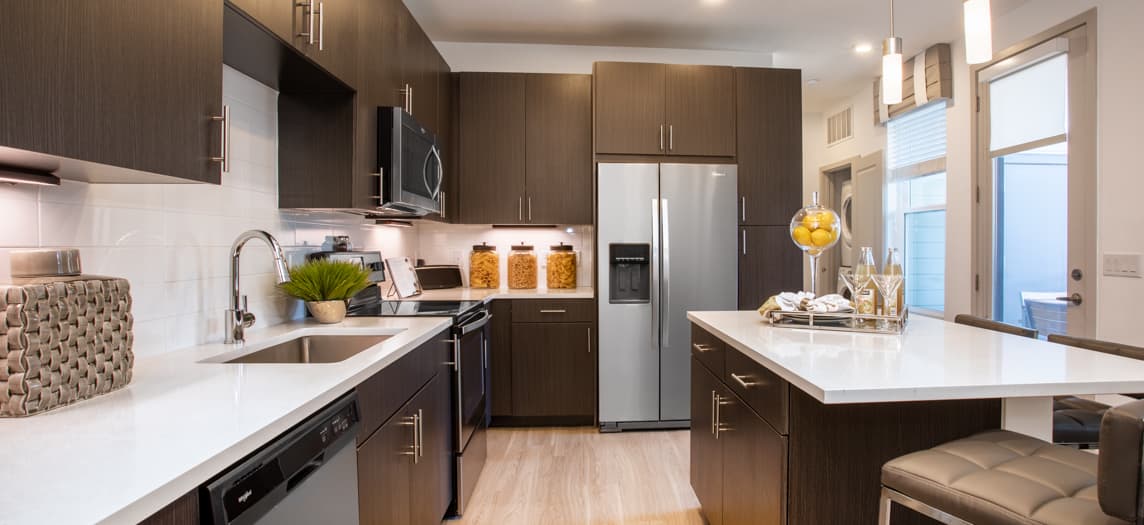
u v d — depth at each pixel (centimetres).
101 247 126
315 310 202
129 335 108
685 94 346
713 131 347
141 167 98
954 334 169
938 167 398
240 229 179
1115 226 264
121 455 70
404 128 222
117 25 93
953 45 377
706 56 388
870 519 138
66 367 93
